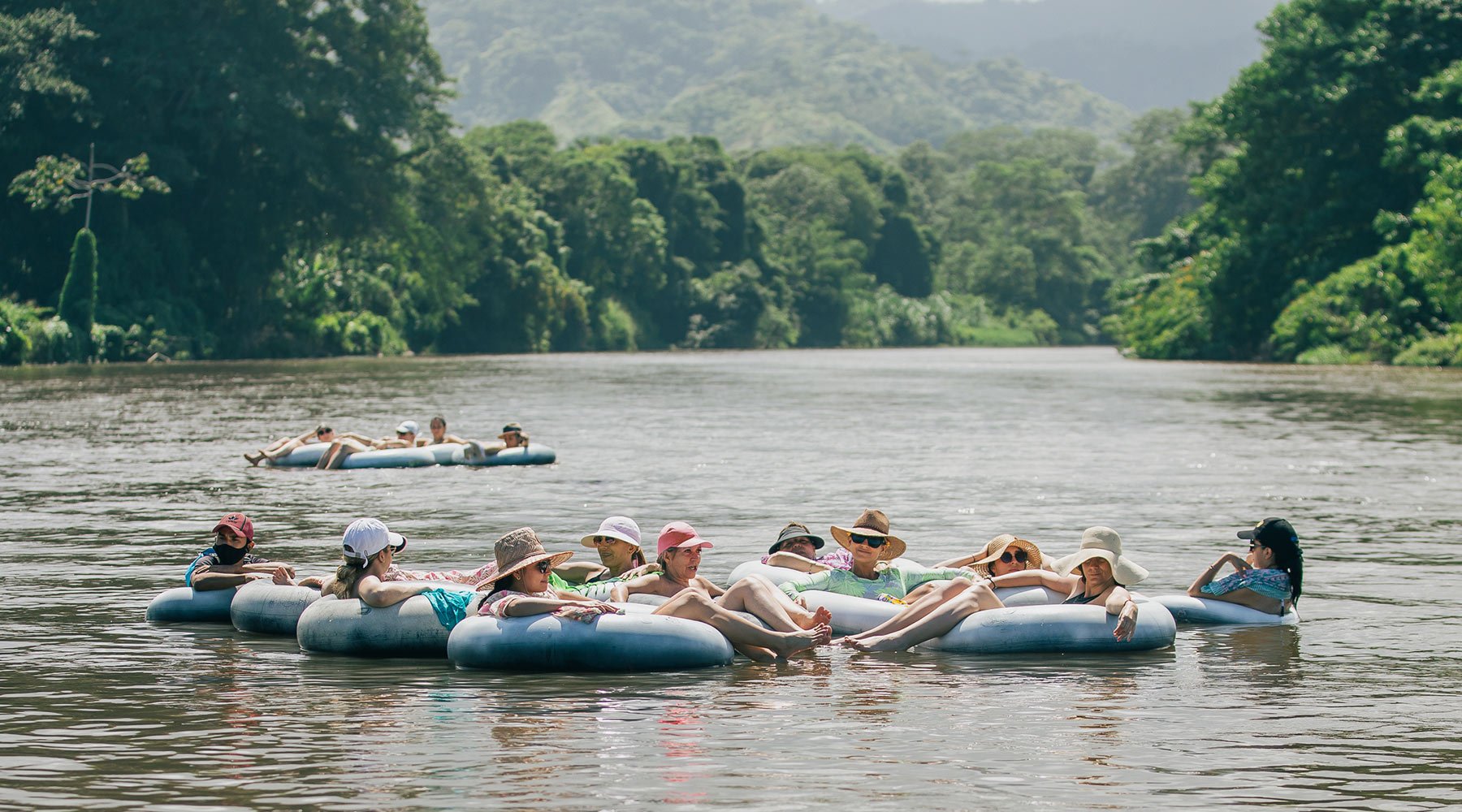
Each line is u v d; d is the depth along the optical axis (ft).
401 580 52.42
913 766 36.81
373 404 192.03
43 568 67.72
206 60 367.25
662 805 33.55
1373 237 362.94
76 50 356.18
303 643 50.98
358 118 404.98
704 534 78.95
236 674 47.16
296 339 404.98
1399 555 72.90
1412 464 118.21
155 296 367.25
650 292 619.67
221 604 56.29
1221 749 38.45
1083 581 54.24
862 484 103.55
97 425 155.22
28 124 346.95
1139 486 102.99
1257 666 48.93
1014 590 54.70
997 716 42.06
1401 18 348.38
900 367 358.02
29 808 33.32
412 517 85.87
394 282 455.63
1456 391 223.92
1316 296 350.02
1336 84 347.15
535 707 42.96
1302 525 83.71
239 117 369.09
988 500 94.79
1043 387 247.91
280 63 392.06
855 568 55.98
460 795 34.30
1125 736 39.81
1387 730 40.45
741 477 107.76
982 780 35.60
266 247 397.19
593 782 35.29
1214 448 132.05
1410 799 34.19
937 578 56.44
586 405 192.54
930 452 127.95
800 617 52.16
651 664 48.19
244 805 33.55
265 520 84.48
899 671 48.49
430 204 449.48
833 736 39.73
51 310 342.03
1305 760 37.42
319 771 36.14
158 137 375.45
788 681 46.75
